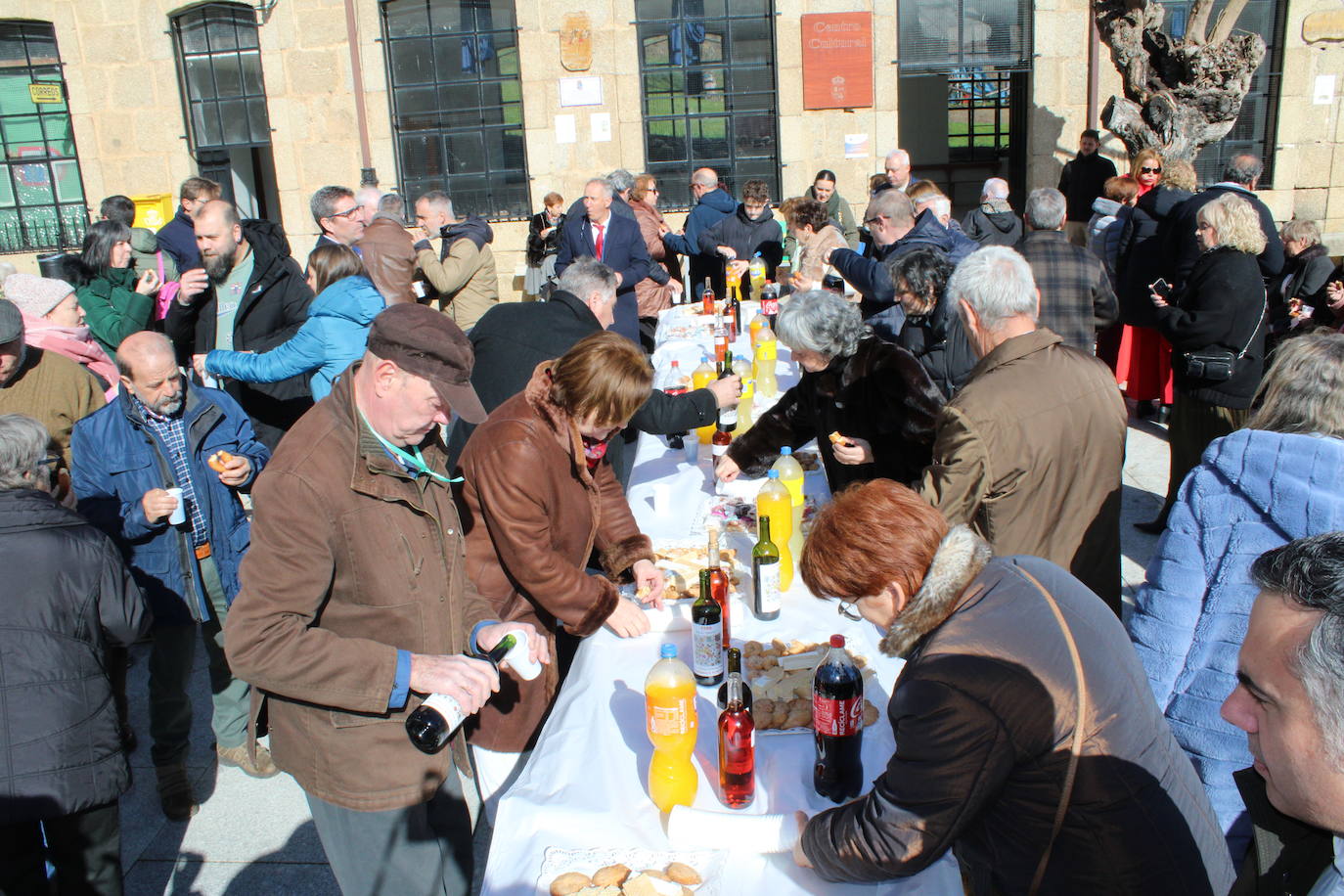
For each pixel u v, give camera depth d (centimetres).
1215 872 154
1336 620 100
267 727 212
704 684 222
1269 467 189
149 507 285
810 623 247
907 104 1418
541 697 262
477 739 261
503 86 996
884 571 155
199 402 306
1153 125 832
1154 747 150
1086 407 240
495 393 346
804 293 309
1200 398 409
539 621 263
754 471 347
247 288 464
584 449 247
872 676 218
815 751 197
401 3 976
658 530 312
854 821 154
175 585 303
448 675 190
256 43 1005
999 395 237
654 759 184
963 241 535
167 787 316
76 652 224
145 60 1002
